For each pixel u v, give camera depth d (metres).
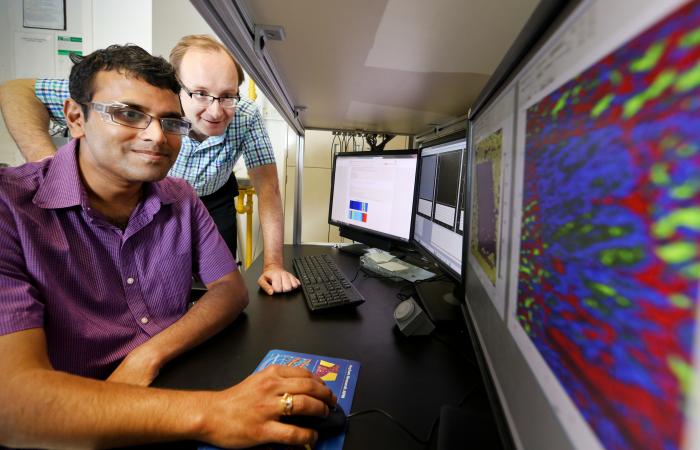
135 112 0.62
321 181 2.23
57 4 1.85
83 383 0.43
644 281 0.16
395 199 1.24
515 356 0.36
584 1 0.23
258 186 1.35
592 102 0.22
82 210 0.64
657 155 0.15
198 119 1.11
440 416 0.46
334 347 0.67
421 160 1.09
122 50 0.62
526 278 0.33
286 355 0.63
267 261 1.14
